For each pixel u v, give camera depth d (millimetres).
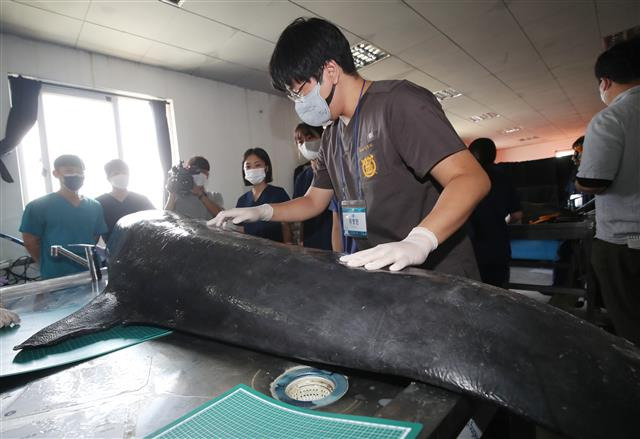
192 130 5227
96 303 1045
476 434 593
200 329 833
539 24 4383
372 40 4531
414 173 1033
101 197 2770
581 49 5117
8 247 3689
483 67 5629
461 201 805
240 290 793
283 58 968
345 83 1021
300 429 481
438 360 539
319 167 1440
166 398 629
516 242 3422
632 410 443
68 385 698
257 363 740
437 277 670
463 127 9586
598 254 1607
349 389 621
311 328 667
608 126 1452
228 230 1061
